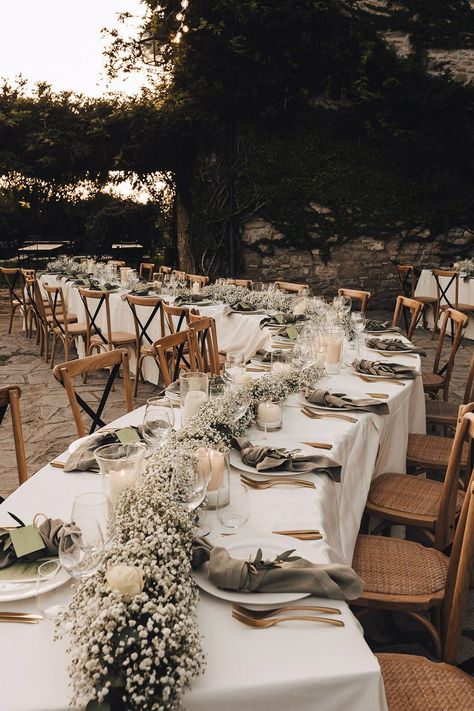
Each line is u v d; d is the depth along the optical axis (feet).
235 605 4.40
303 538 5.49
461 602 5.92
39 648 4.06
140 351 20.17
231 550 5.10
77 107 36.76
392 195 39.65
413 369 11.37
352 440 8.39
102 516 4.61
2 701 3.60
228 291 22.74
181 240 45.27
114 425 8.59
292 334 14.85
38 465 14.39
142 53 36.68
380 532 9.82
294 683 3.76
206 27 34.91
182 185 42.09
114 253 57.16
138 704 3.34
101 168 39.27
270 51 36.22
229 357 9.80
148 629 3.50
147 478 5.25
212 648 4.02
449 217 40.47
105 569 4.09
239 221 38.81
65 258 35.68
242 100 36.96
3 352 27.86
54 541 5.00
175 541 4.47
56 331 24.48
